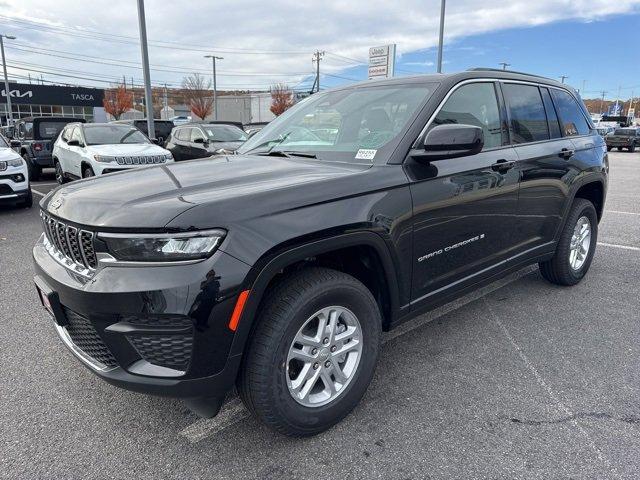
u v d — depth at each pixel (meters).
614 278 4.91
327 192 2.39
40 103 51.28
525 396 2.86
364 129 3.09
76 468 2.31
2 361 3.30
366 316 2.59
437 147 2.66
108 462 2.35
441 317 4.00
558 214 4.11
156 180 2.59
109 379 2.19
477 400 2.83
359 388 2.62
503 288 4.64
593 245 4.77
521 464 2.31
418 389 2.95
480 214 3.21
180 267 2.01
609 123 48.19
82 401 2.85
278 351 2.23
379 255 2.58
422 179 2.78
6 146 9.38
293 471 2.29
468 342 3.55
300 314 2.28
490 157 3.29
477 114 3.32
